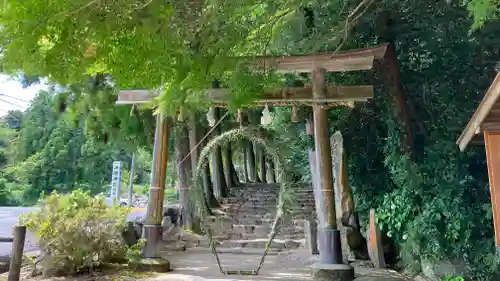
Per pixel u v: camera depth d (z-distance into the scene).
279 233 10.41
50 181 21.73
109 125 9.64
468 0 5.36
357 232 7.40
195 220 10.62
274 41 3.75
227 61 2.36
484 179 6.33
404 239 6.72
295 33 5.02
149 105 5.27
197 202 6.77
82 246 5.34
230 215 11.90
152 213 6.15
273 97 5.96
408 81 7.19
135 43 1.93
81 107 9.48
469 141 4.21
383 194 7.75
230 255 8.07
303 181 12.77
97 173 22.67
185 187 11.17
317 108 6.04
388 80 6.62
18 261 4.61
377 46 5.64
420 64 6.96
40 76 1.94
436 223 6.24
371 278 5.48
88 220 5.53
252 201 13.57
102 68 2.47
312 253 7.94
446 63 6.78
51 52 1.81
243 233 10.56
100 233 5.64
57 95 9.44
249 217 11.81
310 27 6.12
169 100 3.05
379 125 8.12
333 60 5.73
